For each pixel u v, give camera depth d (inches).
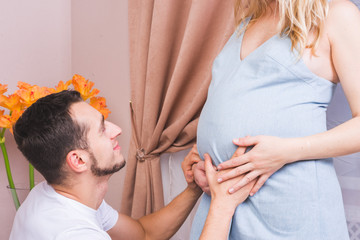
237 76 41.0
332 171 39.4
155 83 64.7
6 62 78.4
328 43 37.5
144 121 66.7
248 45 42.9
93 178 40.2
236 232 40.3
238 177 38.7
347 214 52.5
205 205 44.4
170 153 69.6
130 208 72.1
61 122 37.6
